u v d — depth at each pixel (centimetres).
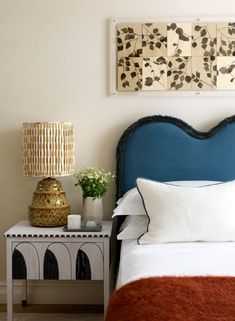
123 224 313
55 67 339
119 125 339
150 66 334
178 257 239
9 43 339
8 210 345
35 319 316
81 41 337
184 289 182
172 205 271
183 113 337
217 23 331
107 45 336
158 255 244
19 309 335
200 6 333
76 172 341
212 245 264
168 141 326
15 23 338
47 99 341
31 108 342
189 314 160
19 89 341
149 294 180
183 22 332
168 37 332
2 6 338
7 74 341
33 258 294
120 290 196
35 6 337
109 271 302
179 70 334
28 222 329
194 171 326
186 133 328
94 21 336
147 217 287
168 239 269
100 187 315
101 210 317
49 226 309
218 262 229
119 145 331
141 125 330
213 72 333
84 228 297
